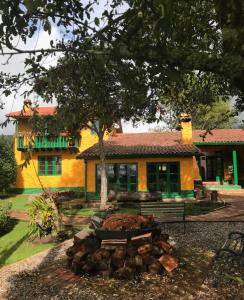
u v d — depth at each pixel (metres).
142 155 24.70
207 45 5.33
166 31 3.34
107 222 8.15
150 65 4.28
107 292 6.75
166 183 24.80
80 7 3.91
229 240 8.54
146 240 7.74
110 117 6.70
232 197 24.09
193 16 5.05
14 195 30.88
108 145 27.67
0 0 3.37
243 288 6.31
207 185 29.36
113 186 25.17
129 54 4.15
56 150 32.19
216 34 5.34
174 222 14.12
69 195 26.94
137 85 5.09
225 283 6.55
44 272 8.45
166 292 6.55
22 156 32.34
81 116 6.16
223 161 30.84
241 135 29.72
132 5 3.64
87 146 31.75
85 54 4.56
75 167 32.22
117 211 19.45
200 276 7.23
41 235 12.74
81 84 5.33
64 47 4.36
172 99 7.83
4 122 5.45
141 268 7.47
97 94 5.62
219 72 4.04
